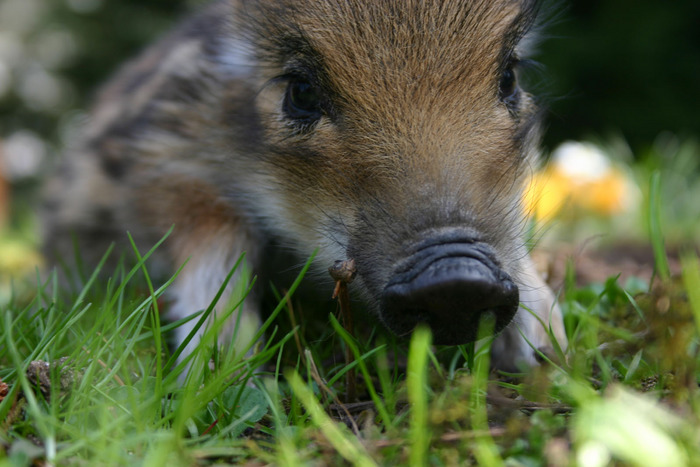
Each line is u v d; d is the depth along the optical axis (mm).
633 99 1459
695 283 391
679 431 356
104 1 1838
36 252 819
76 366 400
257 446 378
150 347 442
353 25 436
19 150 1946
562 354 414
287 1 450
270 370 448
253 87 473
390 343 437
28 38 1894
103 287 549
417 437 359
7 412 384
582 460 347
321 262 448
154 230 500
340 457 365
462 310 389
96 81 1889
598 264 597
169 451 359
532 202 460
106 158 534
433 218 408
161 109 507
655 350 408
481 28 435
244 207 484
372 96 431
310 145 444
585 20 1475
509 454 361
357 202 429
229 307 427
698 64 1441
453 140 424
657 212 462
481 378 394
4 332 422
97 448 364
